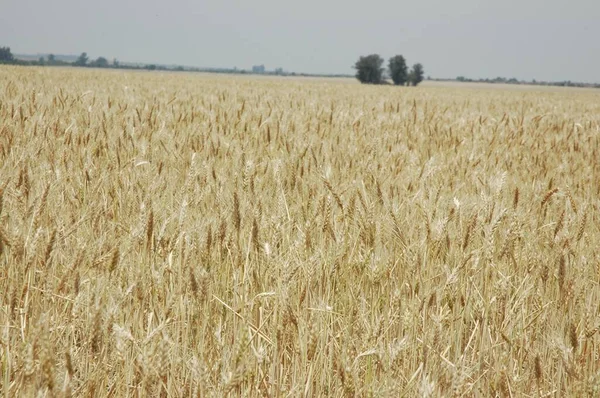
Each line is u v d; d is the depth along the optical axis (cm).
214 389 227
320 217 371
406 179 548
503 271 355
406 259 334
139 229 315
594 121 1545
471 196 483
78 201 407
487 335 302
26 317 272
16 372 238
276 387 258
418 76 11375
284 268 281
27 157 481
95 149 589
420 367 244
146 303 310
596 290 354
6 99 1097
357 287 319
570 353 257
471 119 1278
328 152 654
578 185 612
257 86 3366
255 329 272
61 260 333
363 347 258
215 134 751
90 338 234
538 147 898
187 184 405
